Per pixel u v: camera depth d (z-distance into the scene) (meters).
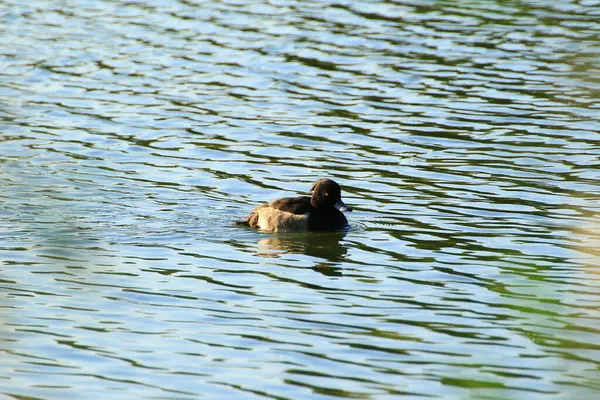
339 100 25.30
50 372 11.84
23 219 17.67
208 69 27.77
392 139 22.66
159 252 16.39
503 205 18.66
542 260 15.71
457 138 22.64
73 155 21.55
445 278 15.16
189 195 19.31
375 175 20.52
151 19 32.84
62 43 30.28
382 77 26.89
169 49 29.52
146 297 14.38
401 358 12.25
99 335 12.95
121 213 18.20
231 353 12.41
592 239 16.72
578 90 25.80
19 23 32.56
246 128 23.47
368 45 29.50
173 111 24.66
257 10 33.53
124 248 16.53
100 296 14.38
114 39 30.66
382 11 33.16
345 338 12.92
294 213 17.64
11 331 13.03
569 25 31.25
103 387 11.45
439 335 12.99
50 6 34.91
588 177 20.11
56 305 13.98
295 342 12.77
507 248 16.41
